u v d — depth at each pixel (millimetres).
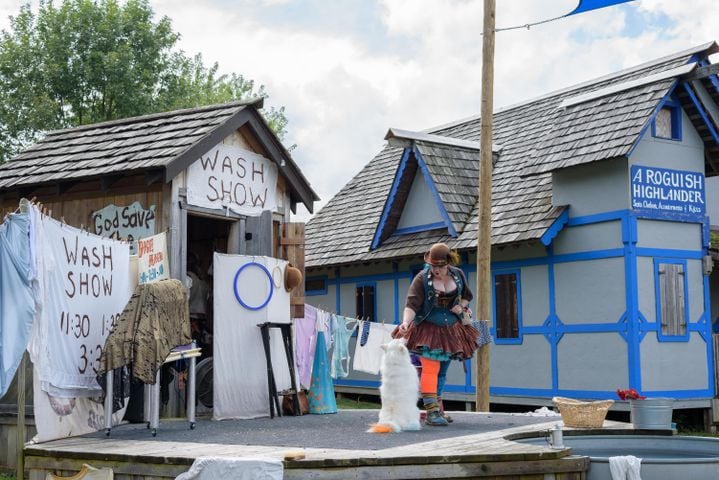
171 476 6125
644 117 14195
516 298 16062
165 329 7707
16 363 6805
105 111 27906
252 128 11016
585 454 7637
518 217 15867
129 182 10148
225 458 5898
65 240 7461
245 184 11000
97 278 7965
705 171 16281
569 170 15156
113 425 8297
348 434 7531
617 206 14305
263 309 9695
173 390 9578
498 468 6059
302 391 10234
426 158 17594
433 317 7941
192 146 9812
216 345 9281
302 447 6617
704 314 15047
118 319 7625
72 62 27500
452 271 7953
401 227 19078
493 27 12164
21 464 6832
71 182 10375
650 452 7699
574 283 14984
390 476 5910
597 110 15422
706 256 15133
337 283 20625
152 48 28375
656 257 14445
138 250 8883
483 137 12039
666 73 14773
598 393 14414
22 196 11016
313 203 12008
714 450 7465
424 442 6832
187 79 33062
